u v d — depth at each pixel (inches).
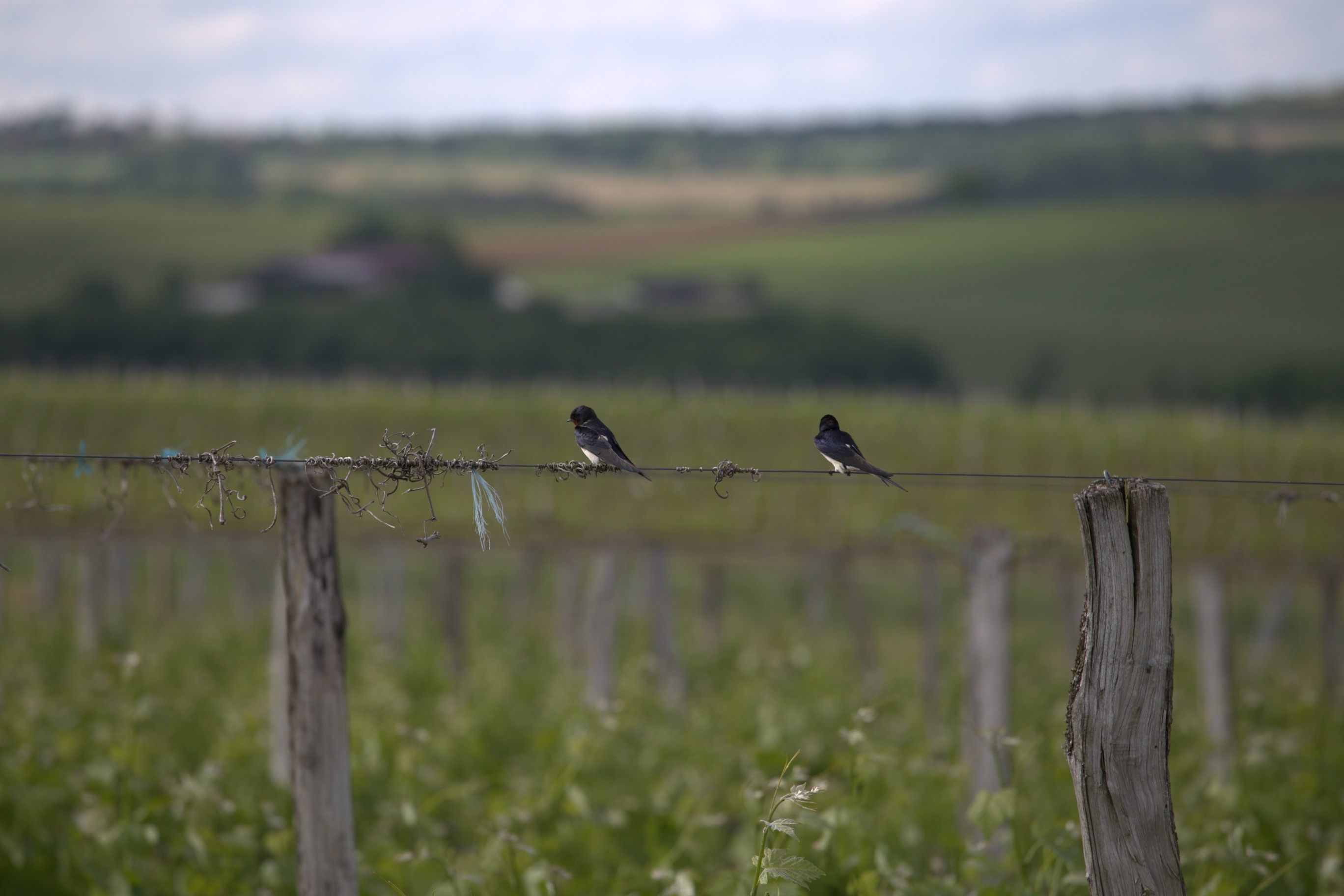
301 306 4658.0
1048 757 465.1
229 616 1266.0
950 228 6254.9
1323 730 540.4
